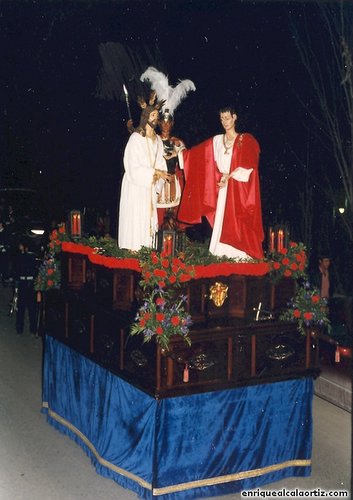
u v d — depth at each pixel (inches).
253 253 215.3
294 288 215.9
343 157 408.5
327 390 305.4
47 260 271.4
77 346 241.1
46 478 216.4
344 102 413.1
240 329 197.8
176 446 193.8
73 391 246.8
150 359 191.2
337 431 260.4
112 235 493.7
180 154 227.8
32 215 600.1
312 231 476.4
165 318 184.4
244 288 207.6
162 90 226.4
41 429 260.5
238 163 214.8
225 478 202.2
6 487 209.8
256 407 204.8
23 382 323.3
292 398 210.8
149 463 194.7
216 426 199.2
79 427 242.4
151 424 193.0
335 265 450.0
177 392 190.5
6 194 601.6
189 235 377.1
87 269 240.7
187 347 190.5
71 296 243.3
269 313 209.8
